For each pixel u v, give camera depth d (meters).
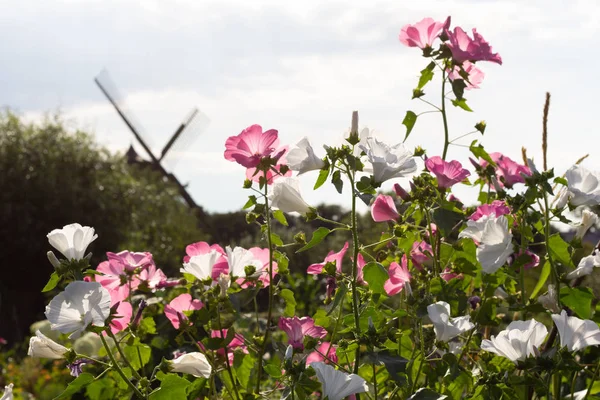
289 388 1.86
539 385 1.96
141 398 1.96
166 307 2.26
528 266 2.41
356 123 2.22
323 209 18.22
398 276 2.34
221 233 29.77
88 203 22.19
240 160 2.24
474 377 2.15
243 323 2.25
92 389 2.58
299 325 2.18
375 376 2.17
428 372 2.12
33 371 8.88
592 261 2.26
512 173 2.53
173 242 23.94
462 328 1.96
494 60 2.56
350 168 2.09
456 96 2.53
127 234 22.73
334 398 1.79
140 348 2.33
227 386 2.22
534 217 2.23
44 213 22.03
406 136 2.60
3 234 21.39
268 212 2.25
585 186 2.21
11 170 21.53
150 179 26.98
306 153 2.15
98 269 2.38
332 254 2.38
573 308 2.22
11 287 22.16
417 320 2.12
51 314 1.88
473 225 2.08
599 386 2.23
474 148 2.56
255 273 2.23
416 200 2.28
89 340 5.05
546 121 2.66
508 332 1.92
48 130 22.59
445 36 2.58
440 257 2.34
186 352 2.40
